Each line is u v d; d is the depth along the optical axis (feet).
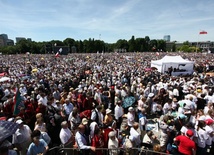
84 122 21.48
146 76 62.95
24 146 19.76
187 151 18.72
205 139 20.99
